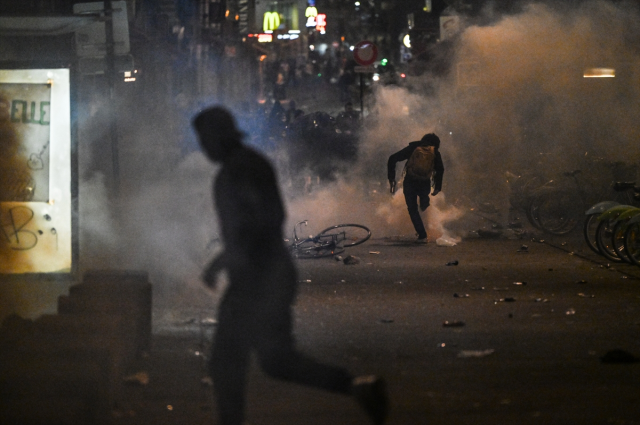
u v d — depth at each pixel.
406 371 15.69
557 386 14.68
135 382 14.41
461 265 29.23
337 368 11.52
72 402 11.77
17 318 14.58
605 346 17.58
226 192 11.37
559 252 32.53
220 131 11.59
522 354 16.91
